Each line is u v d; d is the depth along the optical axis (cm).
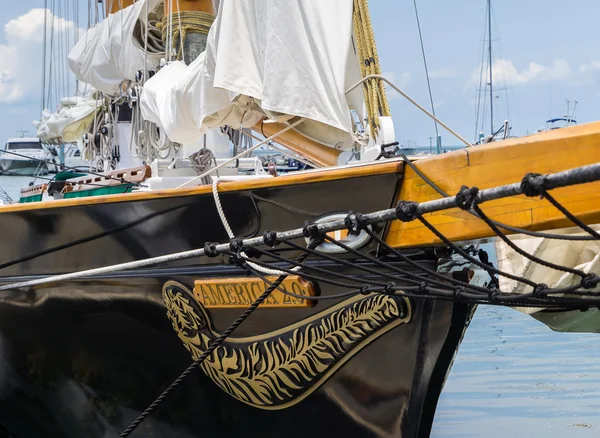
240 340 496
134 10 826
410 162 416
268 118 621
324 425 484
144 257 532
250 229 484
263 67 556
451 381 950
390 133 507
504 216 375
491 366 1003
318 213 456
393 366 449
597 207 347
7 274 594
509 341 1147
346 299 454
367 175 431
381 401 459
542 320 468
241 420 517
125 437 510
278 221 473
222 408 523
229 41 564
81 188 866
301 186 456
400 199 425
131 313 543
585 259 410
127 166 993
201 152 698
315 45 530
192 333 515
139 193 521
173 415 546
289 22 536
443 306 424
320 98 529
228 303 492
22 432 637
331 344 462
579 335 1172
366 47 527
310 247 426
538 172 366
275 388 488
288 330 476
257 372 491
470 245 434
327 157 589
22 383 612
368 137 538
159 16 853
